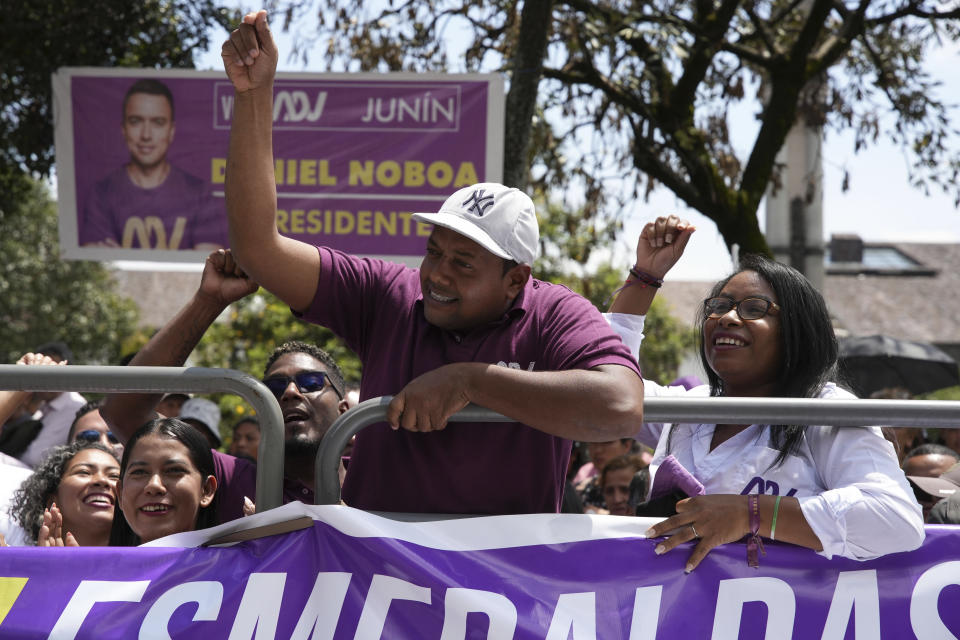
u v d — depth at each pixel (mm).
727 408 2066
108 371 2082
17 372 2064
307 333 12695
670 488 2348
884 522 2041
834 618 2055
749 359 2453
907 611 2064
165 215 6703
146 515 2846
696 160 8125
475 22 8180
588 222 8695
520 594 2018
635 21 7996
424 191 6391
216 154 6695
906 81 9086
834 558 2082
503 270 2199
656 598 2035
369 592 2014
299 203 6410
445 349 2256
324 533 2045
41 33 8141
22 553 2018
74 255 6703
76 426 4160
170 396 5250
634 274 2842
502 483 2186
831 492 2062
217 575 2021
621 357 2061
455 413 2039
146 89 6684
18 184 9227
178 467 2881
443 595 2004
